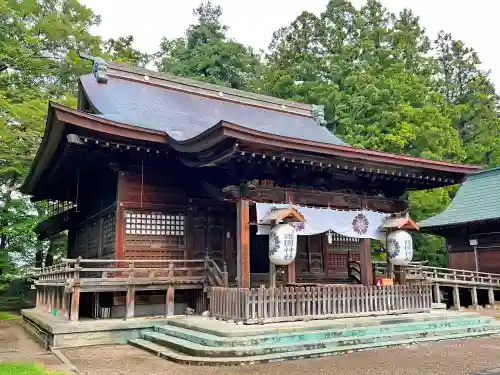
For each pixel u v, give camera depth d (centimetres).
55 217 2109
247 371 794
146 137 1318
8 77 2612
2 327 1702
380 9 4212
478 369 805
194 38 4675
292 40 4328
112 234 1478
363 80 3309
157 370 827
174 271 1473
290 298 1142
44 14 2891
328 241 1753
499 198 2500
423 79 3759
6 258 2539
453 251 2647
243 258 1238
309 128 2181
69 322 1194
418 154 3184
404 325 1161
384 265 2280
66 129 1253
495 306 2173
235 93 2147
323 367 823
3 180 2545
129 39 4172
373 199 1541
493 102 4659
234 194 1274
